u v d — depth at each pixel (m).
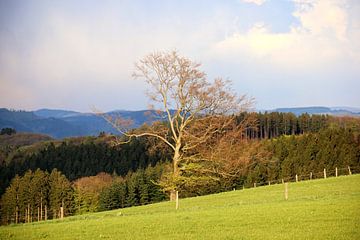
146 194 85.31
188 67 48.03
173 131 45.31
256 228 21.27
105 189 90.00
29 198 85.44
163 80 44.47
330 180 46.19
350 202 27.23
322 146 87.62
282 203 30.08
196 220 25.08
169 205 39.22
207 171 45.16
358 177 46.47
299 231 19.73
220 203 36.69
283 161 87.31
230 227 22.08
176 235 20.77
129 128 45.59
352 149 85.12
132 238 20.66
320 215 23.33
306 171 85.38
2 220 83.88
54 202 87.06
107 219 29.14
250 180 83.19
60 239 21.64
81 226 25.77
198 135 44.06
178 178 44.28
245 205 31.34
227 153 44.81
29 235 23.30
